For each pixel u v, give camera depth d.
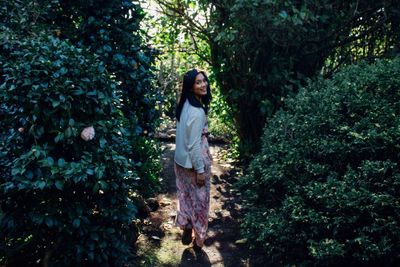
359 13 4.34
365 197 2.38
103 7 3.46
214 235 3.56
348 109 2.83
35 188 2.08
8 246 2.42
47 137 2.30
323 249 2.37
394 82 2.79
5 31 2.78
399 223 2.32
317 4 4.09
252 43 4.55
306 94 3.32
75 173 2.11
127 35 3.55
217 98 5.62
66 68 2.27
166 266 3.04
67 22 3.55
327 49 4.70
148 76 3.69
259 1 3.74
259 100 4.84
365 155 2.66
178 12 4.89
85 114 2.36
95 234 2.31
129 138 3.45
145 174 4.03
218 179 4.91
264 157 3.14
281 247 2.78
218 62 5.04
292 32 4.23
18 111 2.25
